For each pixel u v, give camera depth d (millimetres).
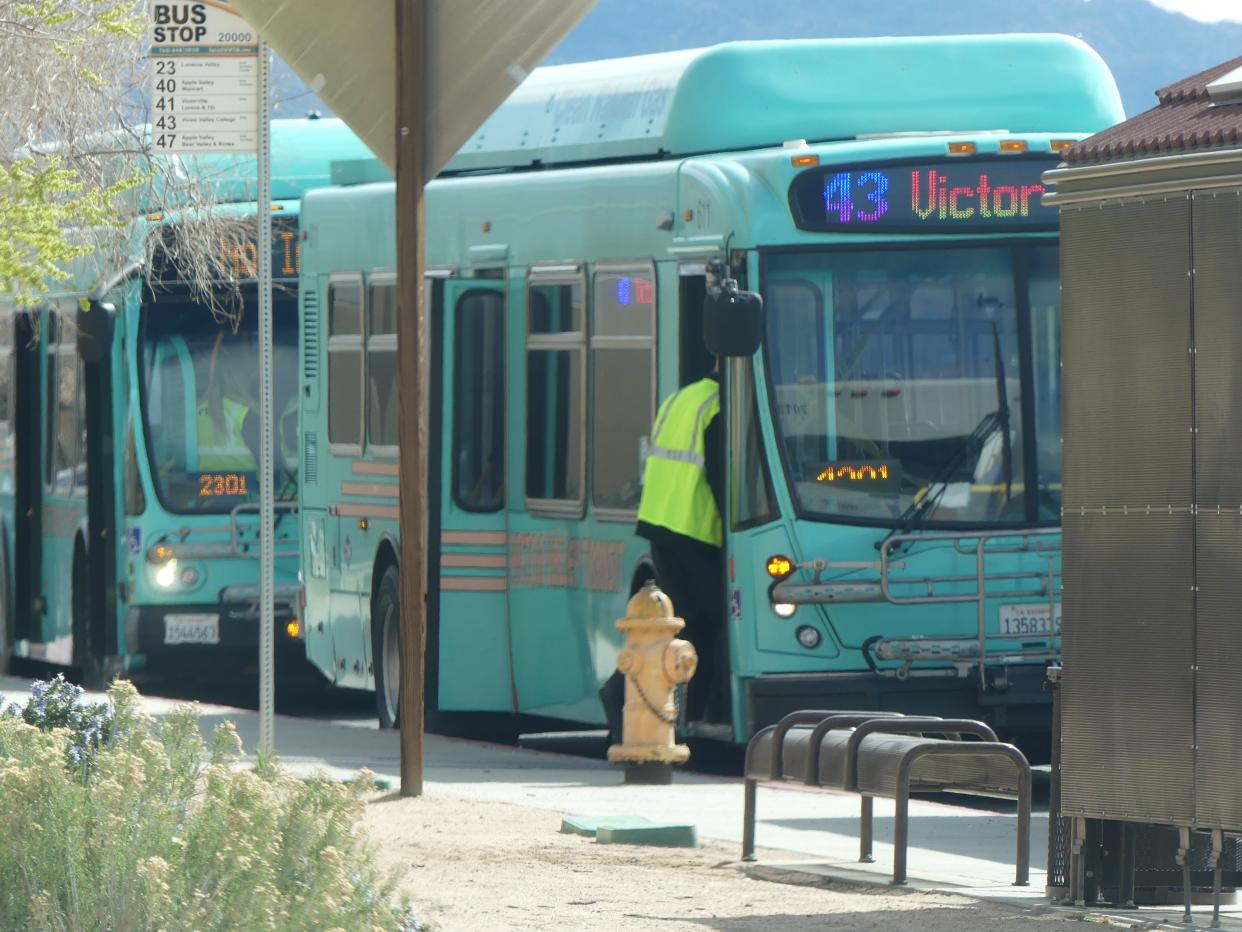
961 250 66562
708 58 70312
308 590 86625
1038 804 61094
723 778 63156
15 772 29312
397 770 62656
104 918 27828
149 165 75000
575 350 71500
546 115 76125
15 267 63656
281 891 28875
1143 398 38344
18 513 101000
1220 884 38500
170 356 91188
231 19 48438
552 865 44938
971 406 66250
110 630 92000
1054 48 71875
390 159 54000
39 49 69000
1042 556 66000
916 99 70438
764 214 65562
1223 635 37438
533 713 73625
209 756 32719
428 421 74688
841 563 65312
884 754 43844
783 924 38281
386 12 53500
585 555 71000
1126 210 38469
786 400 65375
